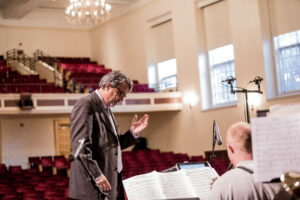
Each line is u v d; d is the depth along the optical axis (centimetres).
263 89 1479
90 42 2316
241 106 1540
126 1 2019
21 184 1197
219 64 1683
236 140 240
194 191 275
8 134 1797
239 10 1562
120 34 2102
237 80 1566
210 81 1712
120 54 2105
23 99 1522
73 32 2288
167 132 1847
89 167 292
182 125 1781
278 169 205
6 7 2095
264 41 1497
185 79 1770
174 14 1814
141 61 1980
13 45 2155
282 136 205
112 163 315
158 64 1939
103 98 323
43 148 1858
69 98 1617
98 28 2245
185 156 1630
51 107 1583
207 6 1720
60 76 1911
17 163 1798
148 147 1938
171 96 1773
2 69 1919
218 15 1683
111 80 319
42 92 1728
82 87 1747
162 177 279
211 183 266
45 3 2081
